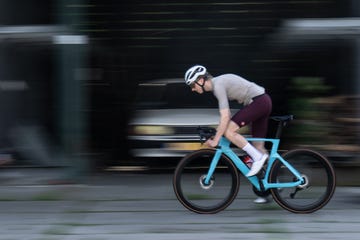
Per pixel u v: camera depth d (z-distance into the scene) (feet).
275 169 25.27
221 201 25.59
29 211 26.94
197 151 25.17
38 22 34.35
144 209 26.99
